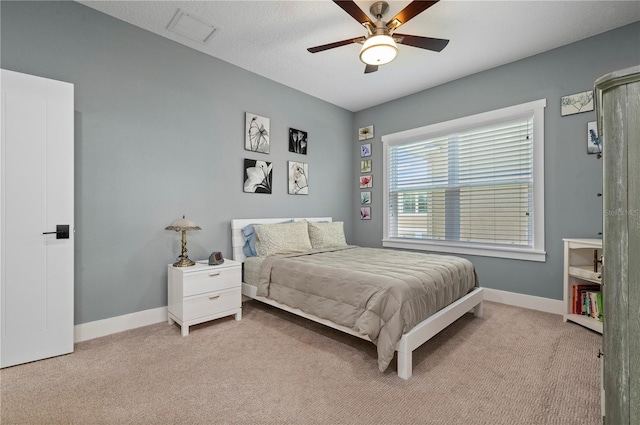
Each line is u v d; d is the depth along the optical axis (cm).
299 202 411
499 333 251
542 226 307
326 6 240
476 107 353
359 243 482
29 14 218
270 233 326
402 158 431
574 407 155
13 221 199
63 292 216
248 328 266
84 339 240
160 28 271
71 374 188
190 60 303
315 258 292
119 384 177
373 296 198
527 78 316
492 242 345
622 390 82
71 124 221
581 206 286
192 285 254
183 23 264
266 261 292
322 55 317
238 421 146
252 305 335
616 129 83
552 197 301
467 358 209
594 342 233
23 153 203
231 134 336
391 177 445
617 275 83
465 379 183
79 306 239
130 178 265
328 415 150
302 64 336
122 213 260
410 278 207
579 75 286
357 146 486
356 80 375
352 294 210
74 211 235
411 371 188
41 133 209
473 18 252
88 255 243
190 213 303
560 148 296
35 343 205
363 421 146
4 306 196
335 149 461
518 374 188
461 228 371
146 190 274
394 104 437
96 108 246
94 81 246
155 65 279
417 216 414
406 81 377
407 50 303
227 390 171
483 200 352
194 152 306
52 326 211
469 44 292
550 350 220
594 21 257
